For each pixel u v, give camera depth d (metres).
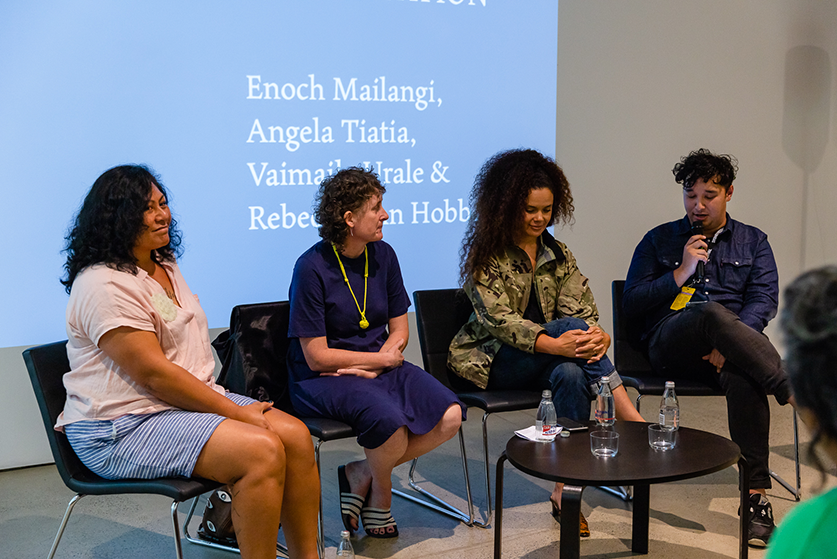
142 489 1.93
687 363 2.77
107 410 1.97
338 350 2.49
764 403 2.51
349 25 3.50
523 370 2.67
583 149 4.14
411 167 3.71
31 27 2.92
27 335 3.07
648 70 4.23
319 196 2.57
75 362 2.01
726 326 2.55
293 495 2.10
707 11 4.32
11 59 2.90
